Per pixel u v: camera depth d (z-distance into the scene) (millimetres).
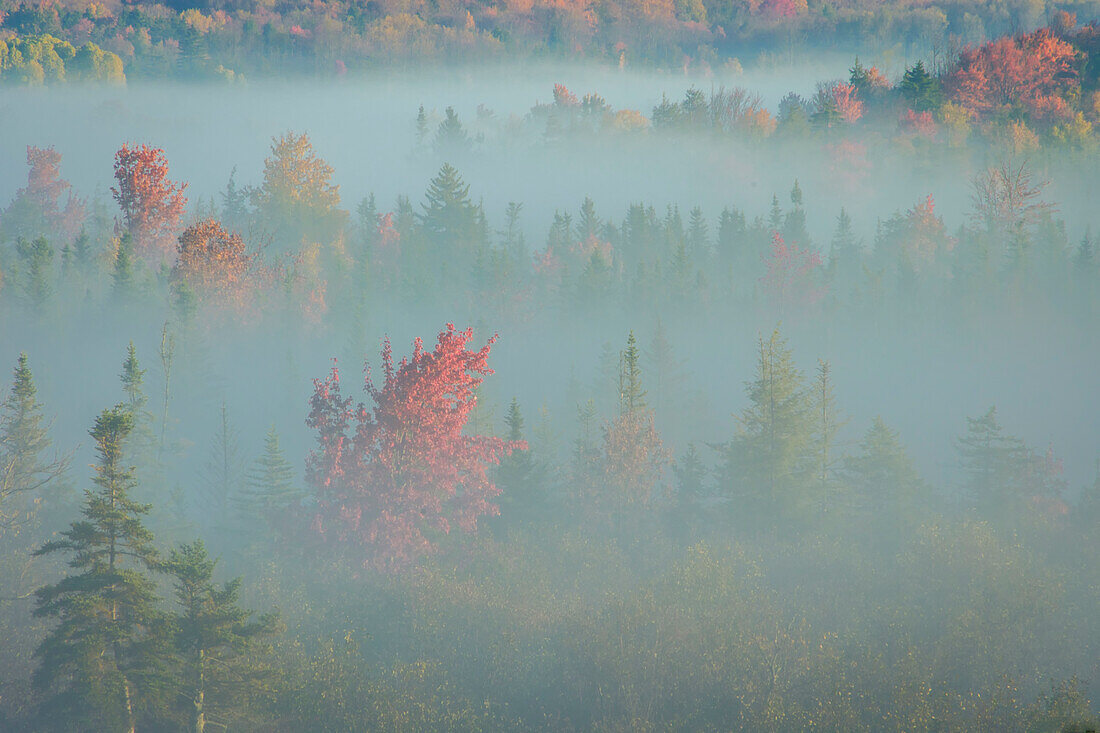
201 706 85125
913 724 83688
